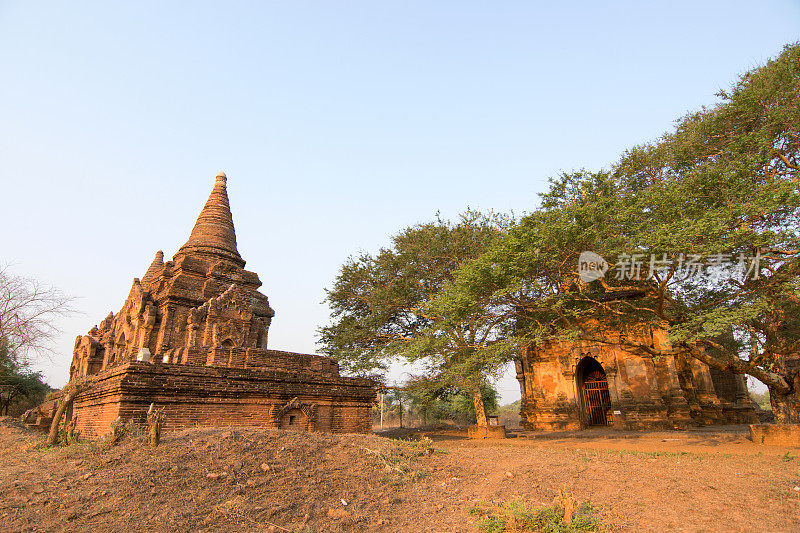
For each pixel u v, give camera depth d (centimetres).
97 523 654
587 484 930
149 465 856
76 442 1198
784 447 1459
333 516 761
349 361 3042
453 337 2258
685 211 1390
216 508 735
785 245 1384
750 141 1455
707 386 2934
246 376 1759
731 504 775
